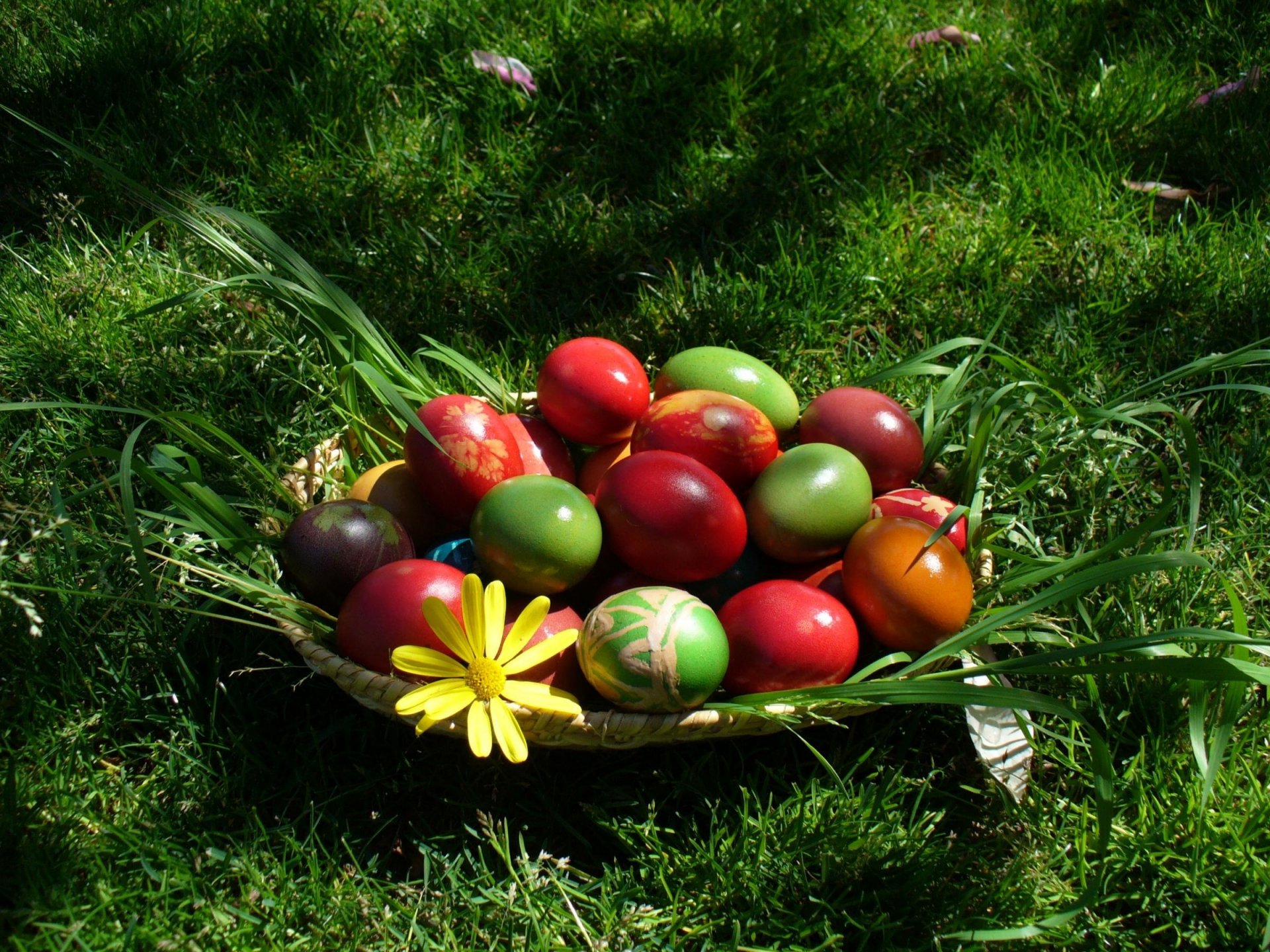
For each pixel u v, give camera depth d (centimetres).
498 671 66
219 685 71
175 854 68
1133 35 108
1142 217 97
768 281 92
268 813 70
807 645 68
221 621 74
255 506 74
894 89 104
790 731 70
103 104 98
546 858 69
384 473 74
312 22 102
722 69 103
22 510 71
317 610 69
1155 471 84
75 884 66
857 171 97
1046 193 96
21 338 84
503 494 70
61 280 87
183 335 86
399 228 93
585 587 72
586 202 95
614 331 89
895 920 67
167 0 103
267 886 67
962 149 101
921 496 74
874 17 108
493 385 80
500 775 71
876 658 72
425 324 89
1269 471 83
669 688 66
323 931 66
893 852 68
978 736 71
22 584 68
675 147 99
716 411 73
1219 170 99
